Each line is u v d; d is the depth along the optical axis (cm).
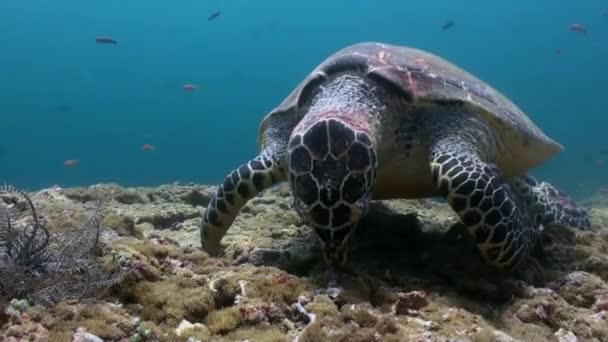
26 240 66
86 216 86
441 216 124
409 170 86
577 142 939
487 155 90
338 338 59
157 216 116
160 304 64
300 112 90
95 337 57
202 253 77
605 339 66
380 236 91
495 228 75
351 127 74
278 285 68
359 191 72
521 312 69
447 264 79
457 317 66
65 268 66
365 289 70
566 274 79
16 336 56
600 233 95
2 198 96
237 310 63
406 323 64
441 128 85
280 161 88
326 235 72
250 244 91
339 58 88
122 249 71
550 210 111
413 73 88
